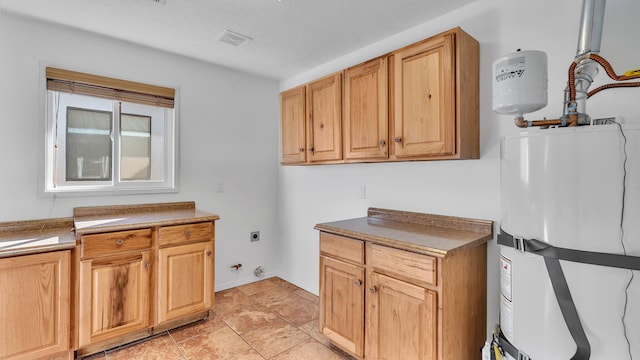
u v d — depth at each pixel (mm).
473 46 1815
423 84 1807
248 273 3385
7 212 2150
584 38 1296
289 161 2803
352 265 1921
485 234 1819
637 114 1369
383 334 1747
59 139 2389
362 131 2160
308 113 2590
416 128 1839
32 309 1796
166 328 2365
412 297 1603
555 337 1130
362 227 2055
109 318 2055
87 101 2496
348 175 2752
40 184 2256
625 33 1396
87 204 2449
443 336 1492
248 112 3357
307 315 2650
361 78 2166
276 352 2109
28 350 1785
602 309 1035
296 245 3344
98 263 2018
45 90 2264
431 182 2139
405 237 1749
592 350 1057
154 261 2240
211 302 2502
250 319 2572
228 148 3213
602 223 1030
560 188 1105
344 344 1968
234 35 2391
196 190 3004
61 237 2020
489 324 1839
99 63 2459
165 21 2180
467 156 1744
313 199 3131
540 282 1163
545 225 1142
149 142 2805
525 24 1706
